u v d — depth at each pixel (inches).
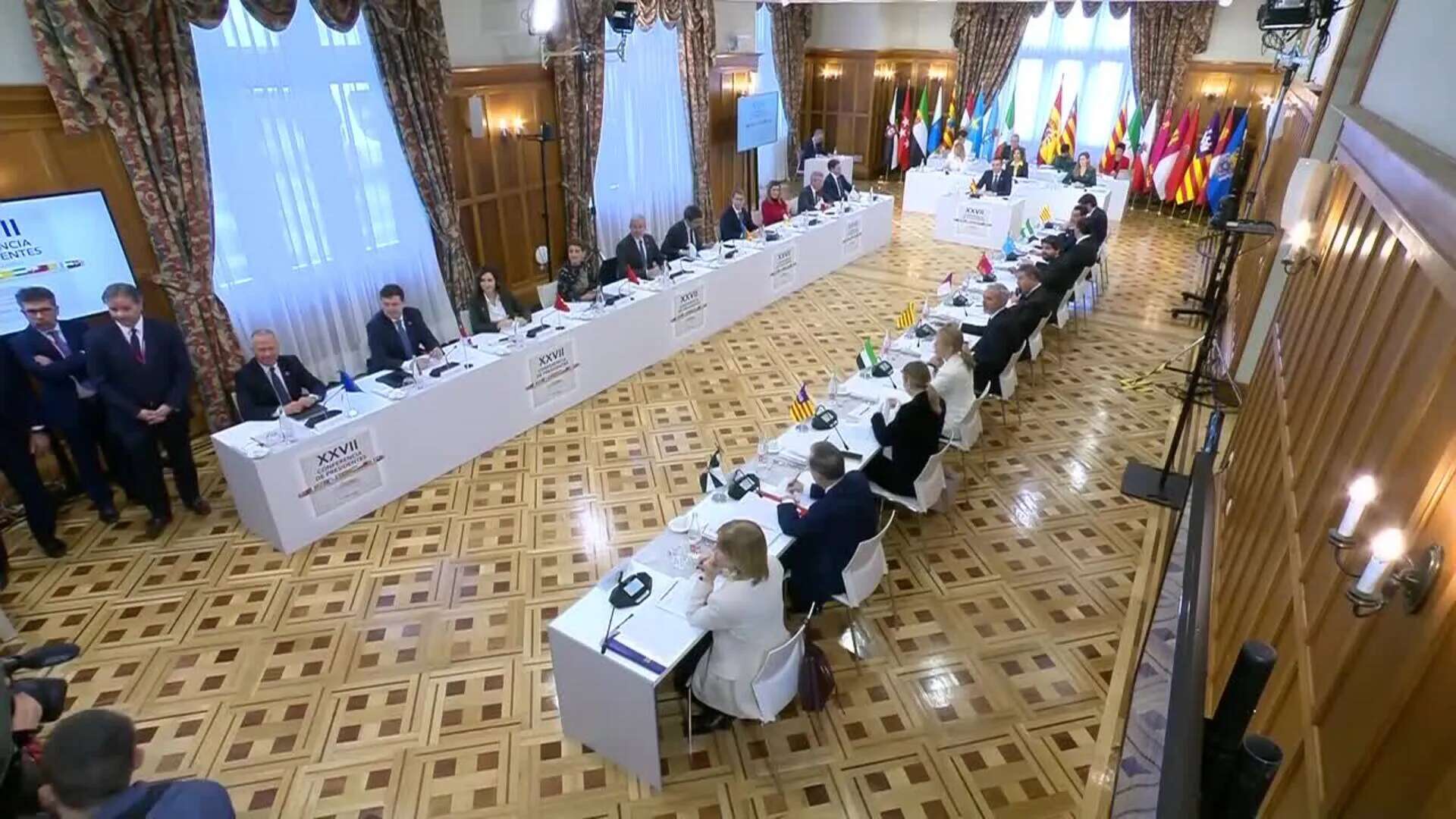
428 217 308.5
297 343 275.7
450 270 319.6
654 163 425.4
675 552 151.0
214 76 237.1
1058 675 161.3
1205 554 112.1
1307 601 112.0
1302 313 184.4
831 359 309.6
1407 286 109.6
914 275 411.8
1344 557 97.5
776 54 588.1
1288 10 239.6
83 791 80.3
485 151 329.7
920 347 248.8
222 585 185.3
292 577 188.2
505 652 166.1
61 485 221.5
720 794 136.1
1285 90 326.6
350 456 204.2
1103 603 181.6
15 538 201.8
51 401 194.7
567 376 265.7
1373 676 82.0
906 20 615.5
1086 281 358.6
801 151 626.5
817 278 406.0
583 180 373.1
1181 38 516.4
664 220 440.5
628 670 126.0
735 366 304.2
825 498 152.9
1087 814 131.9
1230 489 201.3
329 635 170.2
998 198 461.7
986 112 596.1
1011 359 247.0
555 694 155.7
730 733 148.5
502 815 131.5
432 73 294.0
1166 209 562.9
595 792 135.7
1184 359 312.0
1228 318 324.2
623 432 255.3
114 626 172.2
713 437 251.9
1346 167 175.6
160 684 156.9
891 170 652.7
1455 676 66.6
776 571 132.0
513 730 147.5
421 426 221.0
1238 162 489.4
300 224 267.6
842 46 633.0
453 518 211.3
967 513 215.5
